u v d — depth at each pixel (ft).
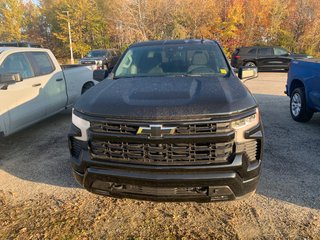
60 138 18.06
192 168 8.03
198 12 117.60
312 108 18.86
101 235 9.02
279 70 63.16
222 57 12.93
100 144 8.55
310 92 18.76
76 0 143.74
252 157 8.56
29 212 10.27
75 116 9.19
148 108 8.23
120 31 123.65
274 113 23.41
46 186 12.05
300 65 20.18
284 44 118.52
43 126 20.75
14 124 15.66
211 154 8.05
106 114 8.41
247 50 60.29
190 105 8.22
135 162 8.32
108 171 8.57
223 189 8.21
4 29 146.20
